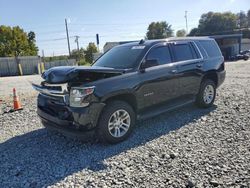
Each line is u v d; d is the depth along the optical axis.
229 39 49.16
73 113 4.20
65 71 4.32
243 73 15.08
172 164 3.69
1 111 7.64
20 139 5.09
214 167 3.54
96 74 4.44
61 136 5.12
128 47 5.59
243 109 6.30
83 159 4.03
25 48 62.41
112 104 4.49
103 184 3.28
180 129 5.14
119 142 4.61
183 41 6.09
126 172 3.54
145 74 4.95
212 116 5.89
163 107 5.43
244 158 3.75
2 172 3.74
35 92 11.79
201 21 85.06
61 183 3.36
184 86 5.82
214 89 6.72
